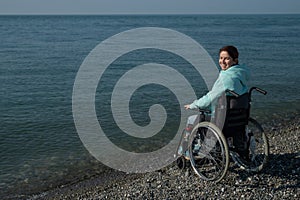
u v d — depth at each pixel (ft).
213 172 20.85
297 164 21.75
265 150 20.03
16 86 65.77
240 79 18.48
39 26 358.84
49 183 23.94
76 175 25.12
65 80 72.79
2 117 42.60
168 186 20.34
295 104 47.55
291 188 18.75
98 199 19.97
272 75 75.20
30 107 48.39
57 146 31.60
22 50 137.90
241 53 124.47
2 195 22.33
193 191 19.16
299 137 29.96
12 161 28.04
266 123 38.60
